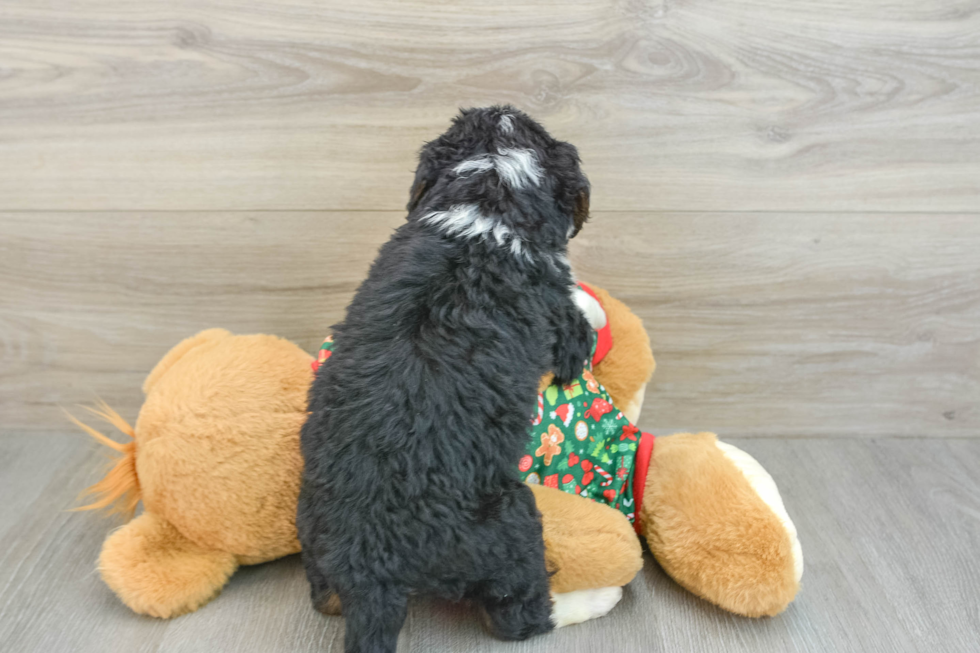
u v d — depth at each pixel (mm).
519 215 1110
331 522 1002
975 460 1639
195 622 1171
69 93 1422
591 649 1135
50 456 1586
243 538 1201
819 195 1519
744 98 1445
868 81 1437
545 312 1089
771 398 1699
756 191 1515
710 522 1169
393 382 1009
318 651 1118
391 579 987
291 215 1526
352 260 1566
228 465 1173
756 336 1640
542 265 1100
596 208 1526
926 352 1650
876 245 1556
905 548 1362
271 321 1619
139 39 1388
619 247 1557
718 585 1160
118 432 1676
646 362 1416
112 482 1242
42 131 1447
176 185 1496
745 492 1176
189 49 1396
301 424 1187
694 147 1481
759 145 1479
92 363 1642
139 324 1612
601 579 1159
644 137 1474
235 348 1283
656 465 1256
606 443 1249
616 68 1423
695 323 1629
